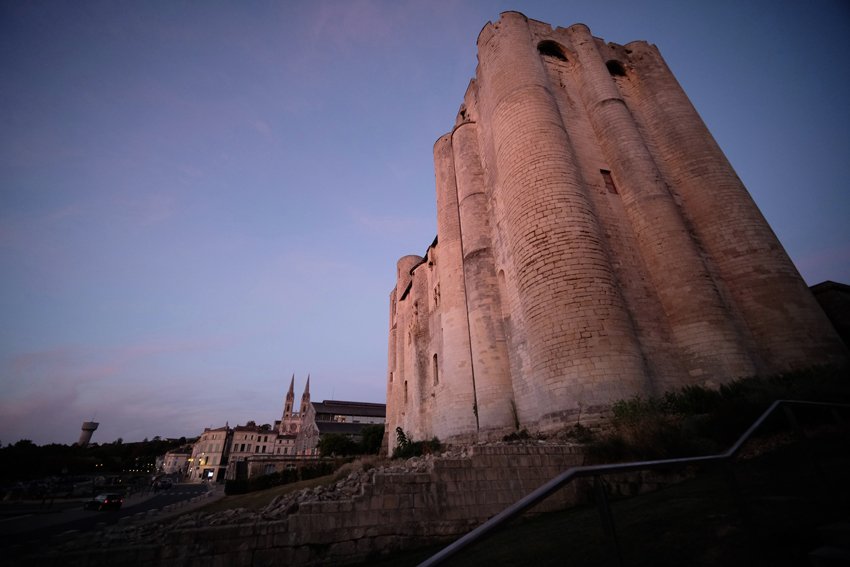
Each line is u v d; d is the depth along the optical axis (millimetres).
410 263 42312
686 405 10992
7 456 62188
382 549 7711
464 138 25750
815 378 10289
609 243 16625
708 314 14664
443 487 8453
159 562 6797
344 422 73750
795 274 16031
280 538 7367
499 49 20391
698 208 18047
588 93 21156
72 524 22172
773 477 5855
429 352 28828
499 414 17844
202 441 97125
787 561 3271
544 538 5832
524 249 15094
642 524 5078
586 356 12297
